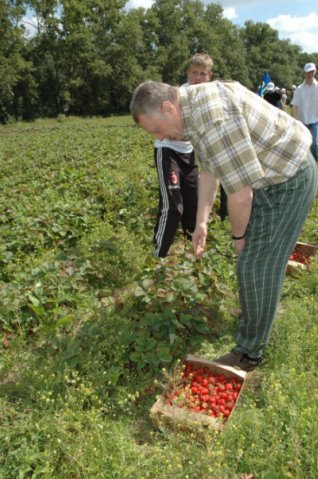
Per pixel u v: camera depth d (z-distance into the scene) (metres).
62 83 52.38
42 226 6.13
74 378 3.06
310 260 4.62
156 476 2.40
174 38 63.56
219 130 2.48
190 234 5.20
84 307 4.11
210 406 2.87
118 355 3.19
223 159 2.51
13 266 4.98
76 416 2.65
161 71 62.31
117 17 53.75
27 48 50.66
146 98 2.61
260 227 2.85
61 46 50.53
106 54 53.91
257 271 2.89
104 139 18.25
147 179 8.02
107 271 4.57
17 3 48.62
